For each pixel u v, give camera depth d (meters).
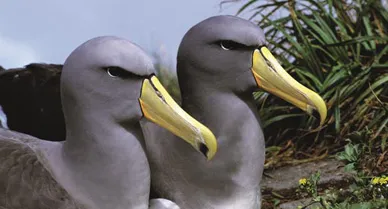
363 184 7.77
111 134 6.11
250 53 6.54
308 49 9.98
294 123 9.80
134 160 6.15
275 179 8.85
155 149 6.70
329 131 9.60
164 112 6.09
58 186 6.12
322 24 10.23
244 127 6.62
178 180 6.70
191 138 6.11
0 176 6.05
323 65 10.22
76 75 6.08
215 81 6.59
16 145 6.22
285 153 9.42
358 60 9.94
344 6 10.52
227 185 6.66
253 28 6.54
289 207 8.32
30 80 8.57
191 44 6.60
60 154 6.21
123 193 6.14
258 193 6.79
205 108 6.63
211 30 6.54
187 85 6.69
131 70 6.04
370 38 9.90
